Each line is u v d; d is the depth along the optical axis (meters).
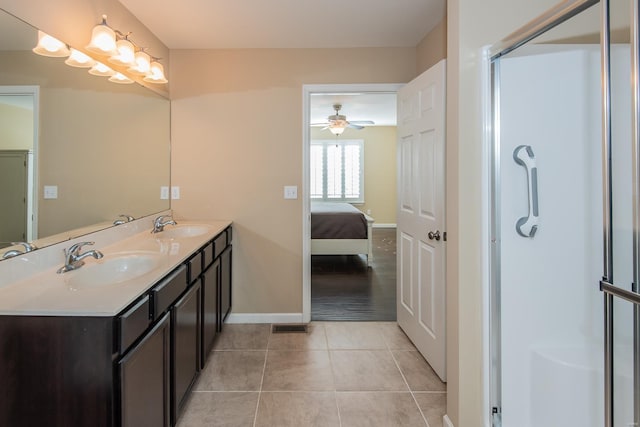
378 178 8.67
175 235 2.67
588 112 1.69
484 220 1.66
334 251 5.27
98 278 1.71
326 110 6.11
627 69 1.45
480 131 1.66
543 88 1.67
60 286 1.39
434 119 2.30
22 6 1.55
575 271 1.71
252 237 3.11
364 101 5.41
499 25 1.65
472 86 1.66
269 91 3.05
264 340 2.80
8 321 1.16
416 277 2.64
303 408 1.98
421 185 2.53
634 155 1.23
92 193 2.03
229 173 3.08
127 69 2.28
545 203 1.70
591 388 1.57
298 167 3.08
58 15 1.76
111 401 1.17
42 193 1.67
